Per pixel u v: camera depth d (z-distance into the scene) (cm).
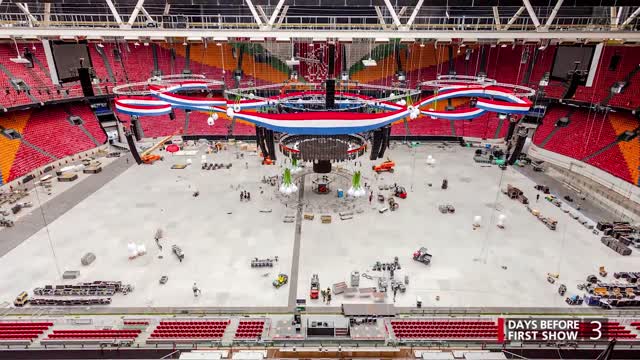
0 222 3972
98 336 2611
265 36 3150
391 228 3972
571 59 3569
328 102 3142
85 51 3941
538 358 2467
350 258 3441
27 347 2533
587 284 3067
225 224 4031
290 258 3434
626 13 4344
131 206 4434
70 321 2716
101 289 2966
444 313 2803
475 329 2673
